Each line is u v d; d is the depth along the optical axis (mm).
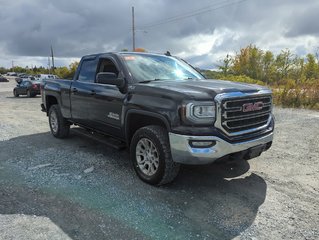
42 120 9852
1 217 3277
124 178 4410
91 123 5547
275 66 38375
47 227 3082
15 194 3857
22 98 21109
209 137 3504
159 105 3820
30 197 3773
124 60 4840
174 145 3633
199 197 3795
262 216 3340
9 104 16031
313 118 9820
